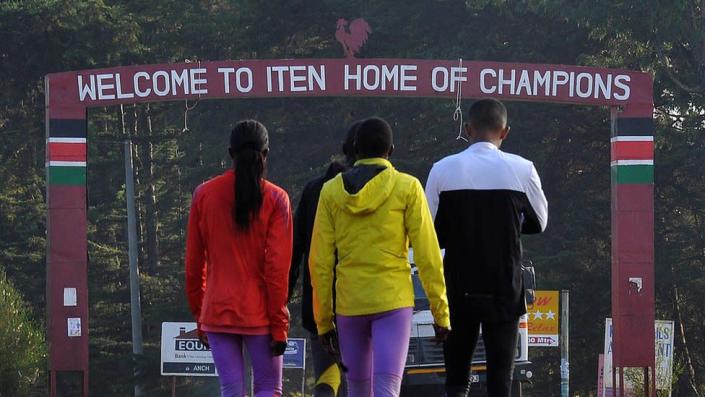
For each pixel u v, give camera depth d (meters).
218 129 132.00
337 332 21.25
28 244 135.25
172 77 52.72
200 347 74.69
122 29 128.88
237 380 20.44
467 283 21.53
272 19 125.75
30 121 137.62
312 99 122.75
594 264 115.19
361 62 53.28
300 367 75.56
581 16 94.06
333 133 125.94
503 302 21.47
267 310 20.52
